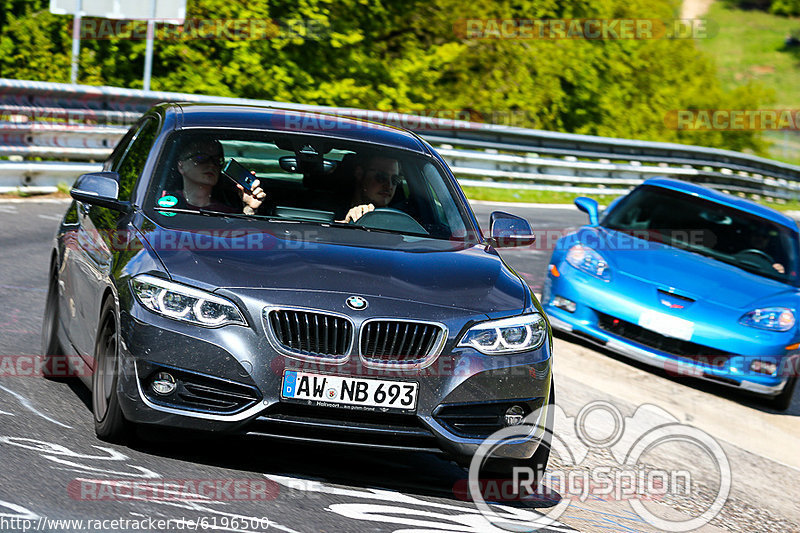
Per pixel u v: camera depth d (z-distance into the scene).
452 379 10.52
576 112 78.94
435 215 13.22
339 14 62.25
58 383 13.43
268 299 10.27
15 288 19.22
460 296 11.02
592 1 78.94
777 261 21.59
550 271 21.59
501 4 72.38
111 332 10.92
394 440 10.51
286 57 56.75
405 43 67.31
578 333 20.61
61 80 51.44
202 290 10.30
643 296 19.92
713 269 20.86
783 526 12.66
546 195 51.03
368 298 10.49
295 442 10.41
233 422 10.16
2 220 26.34
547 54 73.12
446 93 68.62
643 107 85.00
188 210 12.04
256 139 13.14
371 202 13.02
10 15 52.56
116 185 12.12
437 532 9.61
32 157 31.45
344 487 10.72
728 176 67.94
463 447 10.62
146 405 10.17
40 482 9.36
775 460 16.09
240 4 54.88
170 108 13.99
